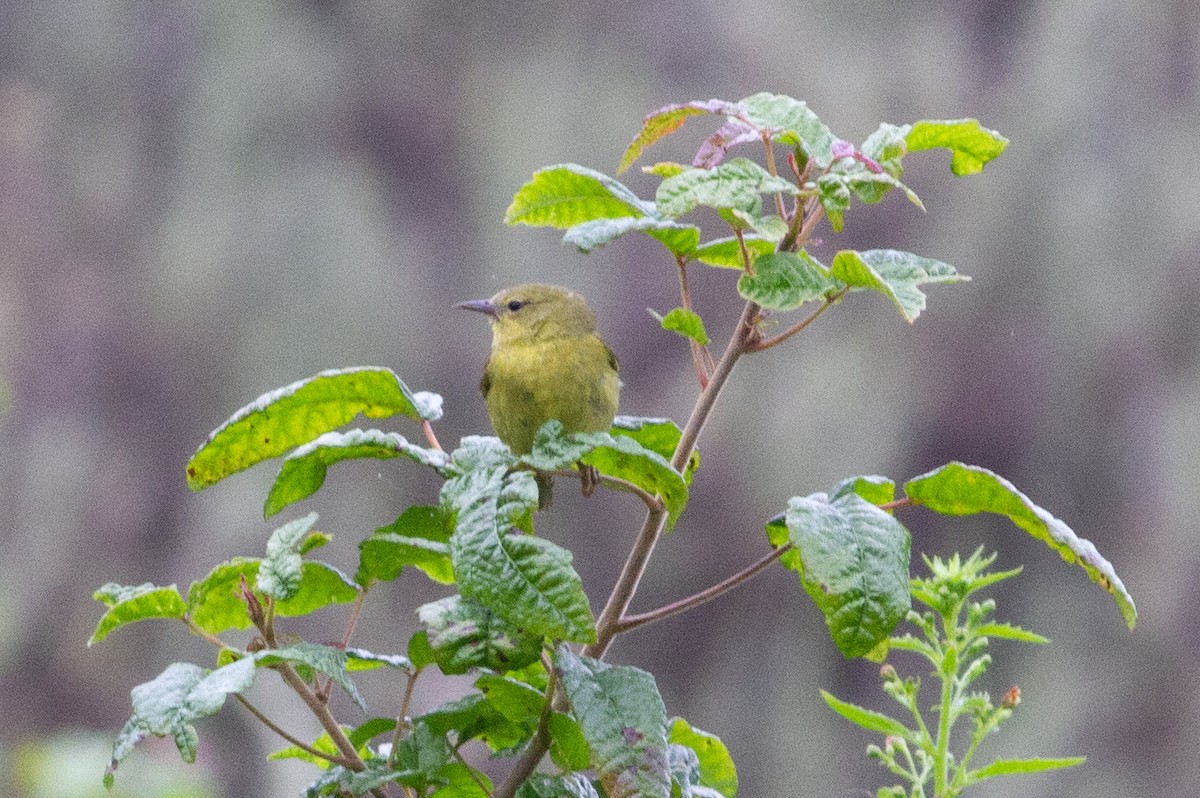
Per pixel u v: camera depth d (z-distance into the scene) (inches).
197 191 858.8
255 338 820.0
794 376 767.7
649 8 864.3
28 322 845.2
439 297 840.9
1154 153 792.9
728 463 759.1
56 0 893.2
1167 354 769.6
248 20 879.1
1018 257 791.7
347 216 839.1
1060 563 727.1
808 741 727.1
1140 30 812.6
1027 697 704.4
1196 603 720.3
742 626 749.3
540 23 880.9
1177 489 744.3
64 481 808.9
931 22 844.0
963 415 764.6
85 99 890.1
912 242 796.0
